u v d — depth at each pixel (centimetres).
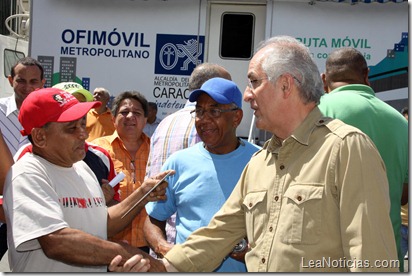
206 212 365
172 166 382
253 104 287
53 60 719
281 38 290
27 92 546
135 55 712
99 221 324
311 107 284
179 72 709
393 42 683
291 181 273
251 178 296
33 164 304
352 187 256
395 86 682
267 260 272
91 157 400
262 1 706
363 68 403
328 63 407
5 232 480
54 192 301
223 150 378
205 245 317
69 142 309
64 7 718
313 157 270
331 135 269
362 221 252
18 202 292
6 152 329
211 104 370
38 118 305
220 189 367
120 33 713
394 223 385
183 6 708
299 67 279
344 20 689
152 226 392
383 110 383
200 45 708
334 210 262
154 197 341
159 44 710
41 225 289
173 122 435
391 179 382
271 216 277
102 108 692
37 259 306
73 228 307
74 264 304
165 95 711
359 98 380
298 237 264
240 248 338
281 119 282
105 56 714
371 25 685
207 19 714
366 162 258
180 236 370
